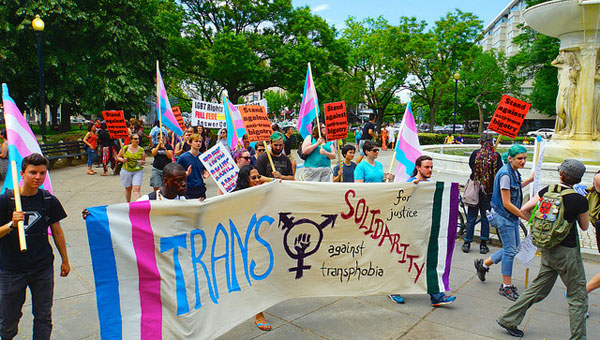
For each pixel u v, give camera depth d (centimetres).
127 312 309
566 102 1322
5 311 300
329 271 427
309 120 733
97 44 2442
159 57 2677
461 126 6309
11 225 285
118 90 2400
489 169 626
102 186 1146
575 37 1271
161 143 818
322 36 2903
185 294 333
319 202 415
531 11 1273
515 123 618
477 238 706
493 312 443
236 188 448
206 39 2872
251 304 382
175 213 330
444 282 459
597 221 443
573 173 362
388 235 444
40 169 299
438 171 1419
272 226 397
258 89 2969
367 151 569
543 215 364
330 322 416
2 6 2205
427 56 3234
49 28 2305
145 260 316
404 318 427
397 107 4806
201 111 1152
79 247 621
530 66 3831
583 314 361
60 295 463
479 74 4247
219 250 361
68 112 2844
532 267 582
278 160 602
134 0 2508
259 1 2830
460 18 3284
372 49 3566
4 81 2278
